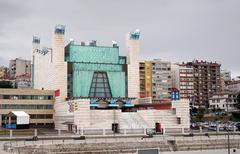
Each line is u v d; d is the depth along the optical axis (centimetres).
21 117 14188
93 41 18050
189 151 9969
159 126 14400
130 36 18038
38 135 11931
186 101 14725
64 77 16638
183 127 14350
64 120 15112
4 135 11806
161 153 9550
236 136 11500
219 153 9488
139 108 17388
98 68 17375
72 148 9019
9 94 15950
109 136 11388
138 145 9694
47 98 16550
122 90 17575
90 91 17050
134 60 17925
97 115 14138
